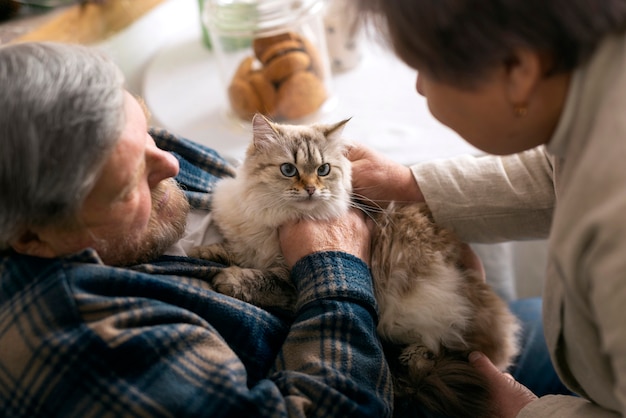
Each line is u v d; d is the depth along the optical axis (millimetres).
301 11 1725
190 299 941
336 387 894
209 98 1957
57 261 850
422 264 1242
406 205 1304
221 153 1707
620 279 578
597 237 596
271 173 1274
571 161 687
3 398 816
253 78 1742
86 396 788
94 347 792
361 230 1241
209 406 813
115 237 925
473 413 1100
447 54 659
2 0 1874
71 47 862
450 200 1254
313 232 1166
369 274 1079
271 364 1000
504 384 1125
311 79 1741
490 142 768
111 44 2111
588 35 618
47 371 785
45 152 748
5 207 770
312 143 1311
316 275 1021
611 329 604
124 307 843
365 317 995
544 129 730
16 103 743
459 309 1234
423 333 1240
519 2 601
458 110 734
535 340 1372
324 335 953
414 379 1167
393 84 1919
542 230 1235
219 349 882
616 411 753
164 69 2135
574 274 638
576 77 655
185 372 832
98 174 817
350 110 1827
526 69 649
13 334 811
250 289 1106
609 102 611
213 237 1293
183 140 1354
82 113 771
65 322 805
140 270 981
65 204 791
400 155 1592
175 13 2426
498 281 1634
